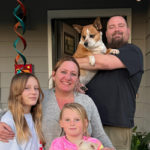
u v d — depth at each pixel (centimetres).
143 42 379
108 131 193
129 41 377
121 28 209
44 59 393
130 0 379
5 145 141
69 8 388
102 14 384
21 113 155
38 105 166
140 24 379
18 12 374
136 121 385
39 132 159
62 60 165
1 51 395
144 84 380
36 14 389
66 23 412
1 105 394
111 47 216
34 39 392
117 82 189
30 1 387
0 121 150
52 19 393
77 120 146
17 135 148
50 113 163
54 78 170
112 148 152
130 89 191
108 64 185
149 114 345
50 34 390
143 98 381
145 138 314
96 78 200
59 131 159
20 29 388
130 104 189
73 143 145
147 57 365
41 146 158
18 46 394
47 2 388
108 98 189
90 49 233
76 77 165
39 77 393
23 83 157
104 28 390
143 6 376
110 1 382
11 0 385
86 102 169
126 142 189
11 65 395
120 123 184
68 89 162
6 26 392
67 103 157
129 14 378
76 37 441
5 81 396
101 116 192
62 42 408
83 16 387
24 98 157
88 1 385
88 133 163
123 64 186
